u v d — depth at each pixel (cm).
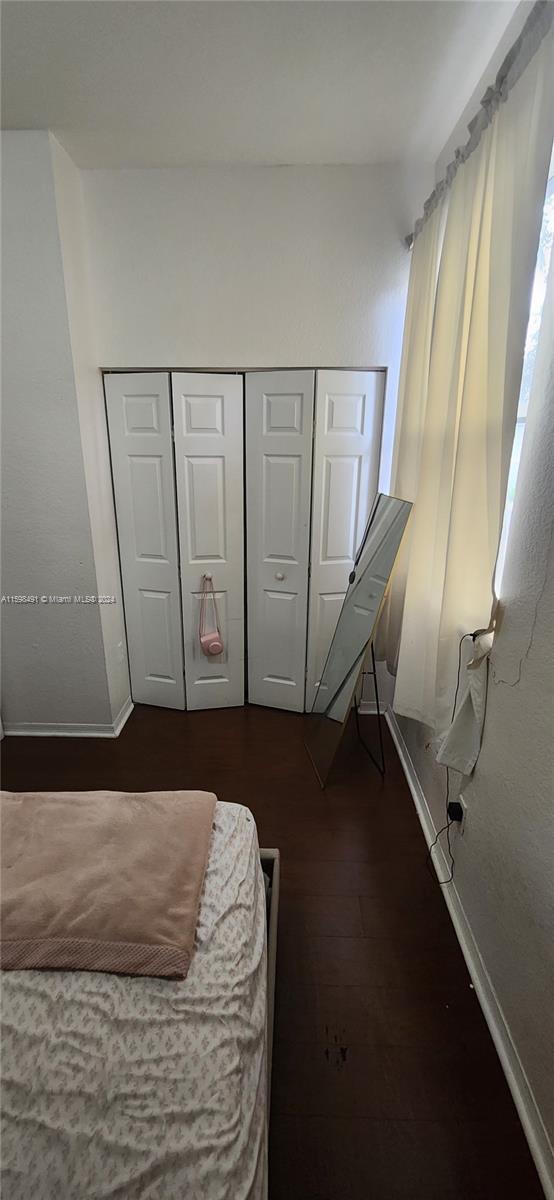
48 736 272
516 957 123
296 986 145
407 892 177
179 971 92
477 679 145
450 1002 142
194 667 288
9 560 244
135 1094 77
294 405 242
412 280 208
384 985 146
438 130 191
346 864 189
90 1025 84
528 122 113
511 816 128
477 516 147
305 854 193
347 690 225
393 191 218
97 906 103
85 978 92
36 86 167
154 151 205
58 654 261
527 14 131
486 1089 122
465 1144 112
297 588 270
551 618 110
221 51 152
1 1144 71
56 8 137
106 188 220
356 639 227
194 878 112
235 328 235
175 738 269
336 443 245
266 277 229
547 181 108
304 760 250
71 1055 80
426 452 176
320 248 225
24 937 97
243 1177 72
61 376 218
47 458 229
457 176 157
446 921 167
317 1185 106
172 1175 69
